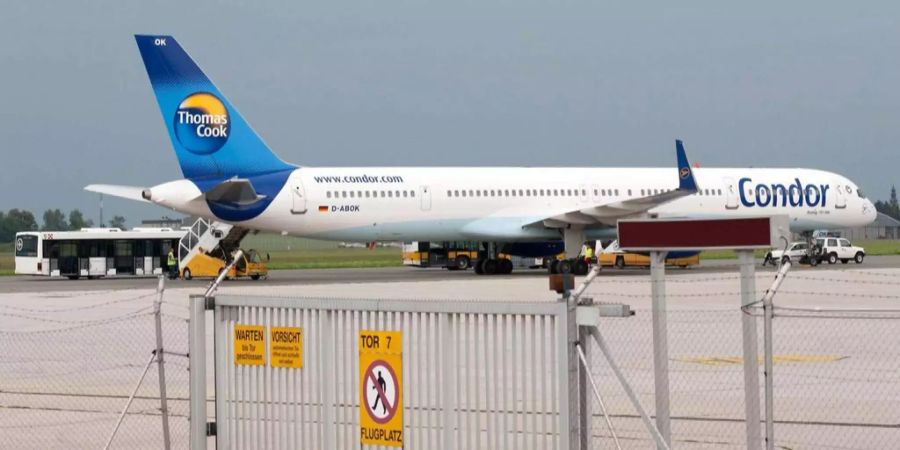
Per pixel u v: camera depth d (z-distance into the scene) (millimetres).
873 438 55188
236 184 179125
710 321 109688
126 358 90625
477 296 149625
